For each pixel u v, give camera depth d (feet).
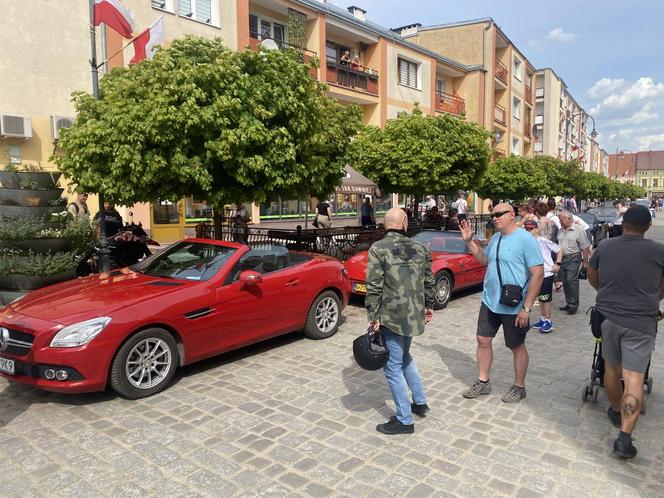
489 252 13.99
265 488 9.73
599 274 11.77
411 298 11.80
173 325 14.80
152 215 46.65
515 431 12.30
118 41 40.40
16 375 13.38
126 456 10.92
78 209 27.35
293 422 12.71
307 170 24.73
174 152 20.98
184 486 9.78
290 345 19.71
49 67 36.63
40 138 36.27
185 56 22.17
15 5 34.76
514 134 122.72
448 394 14.74
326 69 63.31
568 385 15.55
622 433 10.96
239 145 21.26
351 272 27.04
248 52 23.13
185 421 12.71
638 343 11.00
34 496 9.41
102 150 21.01
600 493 9.66
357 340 11.93
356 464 10.67
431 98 84.58
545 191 83.71
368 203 53.62
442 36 105.60
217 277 16.48
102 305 13.97
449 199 94.84
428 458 10.95
